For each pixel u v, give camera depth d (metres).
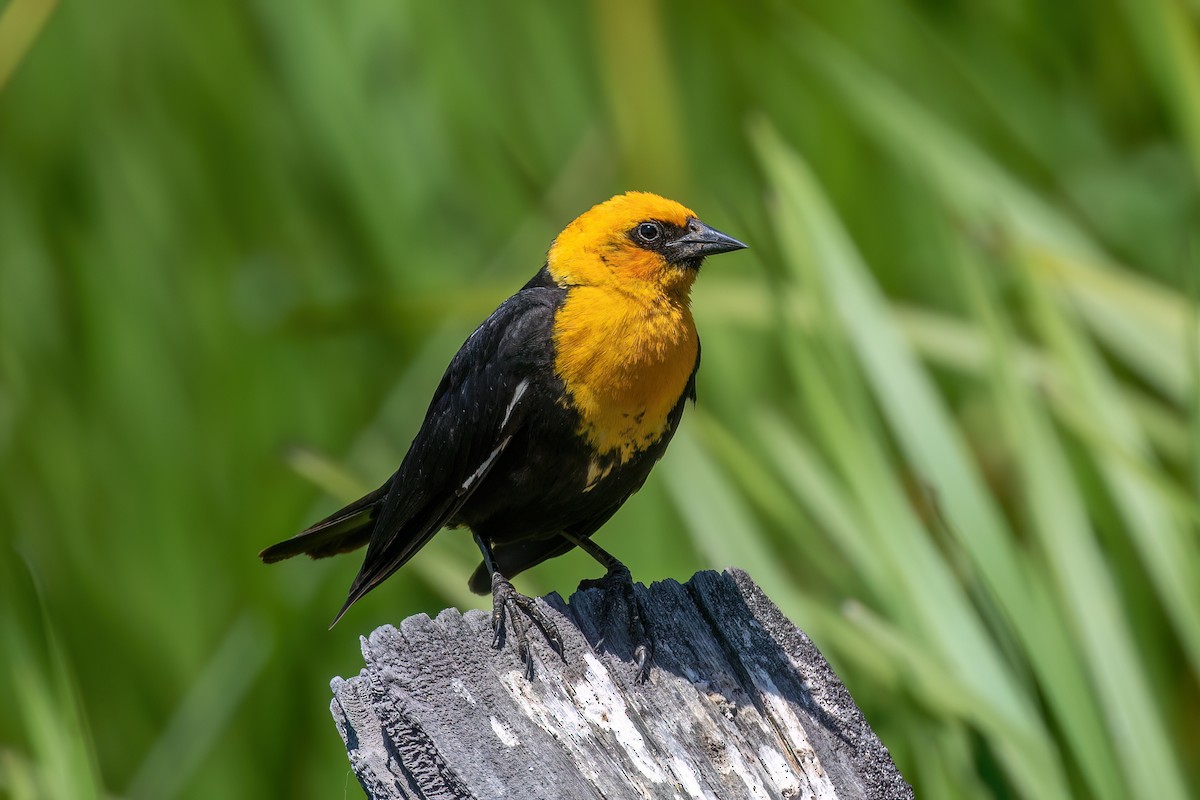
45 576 11.74
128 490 12.05
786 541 10.41
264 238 12.53
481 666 5.96
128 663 11.53
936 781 7.83
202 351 12.31
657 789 5.68
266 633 11.02
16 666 8.23
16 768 8.75
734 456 9.05
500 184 12.42
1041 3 12.63
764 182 11.91
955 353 10.03
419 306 10.75
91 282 12.65
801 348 8.69
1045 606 7.94
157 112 12.98
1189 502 8.16
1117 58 12.38
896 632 7.64
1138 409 9.99
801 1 12.50
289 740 10.79
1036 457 8.47
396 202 12.20
